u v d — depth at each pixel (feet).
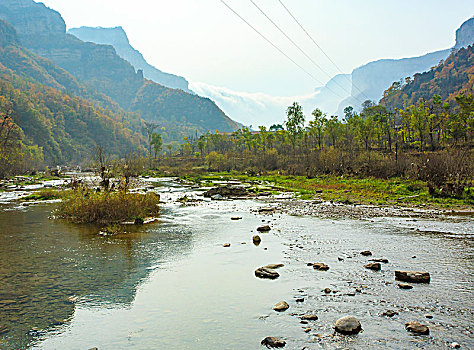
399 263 31.99
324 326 19.69
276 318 20.89
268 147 317.01
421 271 27.86
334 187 113.60
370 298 23.65
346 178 135.13
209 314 21.74
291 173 181.37
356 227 50.49
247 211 69.72
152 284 27.43
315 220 57.11
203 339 18.54
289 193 104.68
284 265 31.78
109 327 20.29
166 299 24.32
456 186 79.82
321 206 74.18
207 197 100.37
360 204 76.28
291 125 246.47
